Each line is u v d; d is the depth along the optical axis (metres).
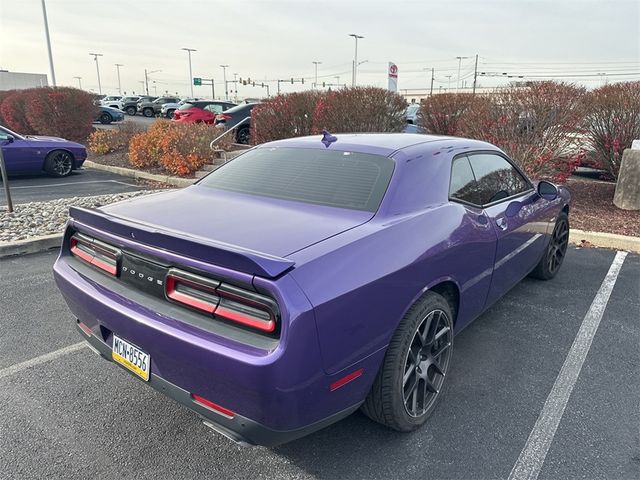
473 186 3.34
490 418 2.79
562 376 3.24
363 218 2.56
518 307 4.34
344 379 2.17
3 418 2.77
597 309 4.30
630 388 3.10
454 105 11.38
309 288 1.98
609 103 8.88
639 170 7.68
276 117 12.70
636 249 6.08
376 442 2.59
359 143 3.25
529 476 2.34
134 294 2.39
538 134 8.05
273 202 2.84
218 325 2.07
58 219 7.00
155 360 2.25
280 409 1.96
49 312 4.16
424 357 2.70
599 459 2.46
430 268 2.58
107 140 15.11
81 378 3.20
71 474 2.35
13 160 11.05
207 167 11.59
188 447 2.55
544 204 4.37
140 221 2.55
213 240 2.25
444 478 2.33
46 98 16.73
